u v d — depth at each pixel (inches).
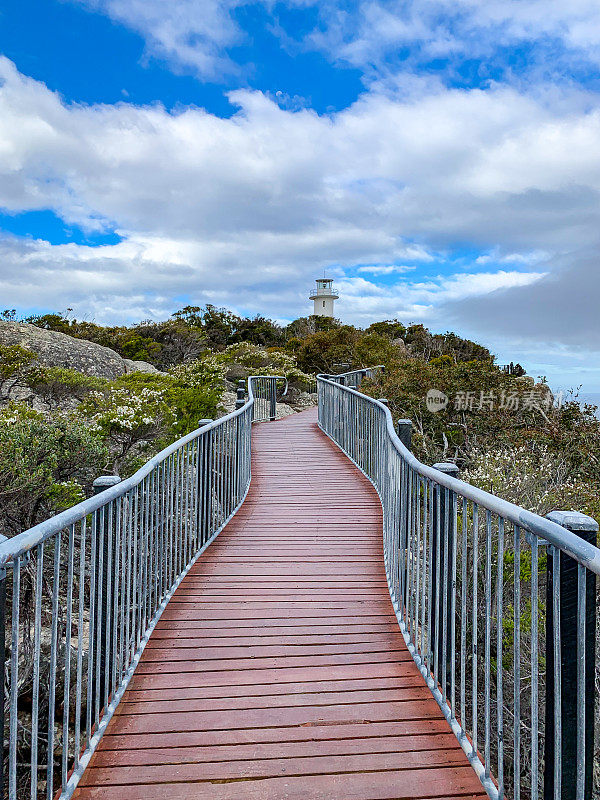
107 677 116.0
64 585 291.9
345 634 151.6
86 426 360.5
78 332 1341.0
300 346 1295.5
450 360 1030.4
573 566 72.9
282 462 404.8
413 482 154.9
